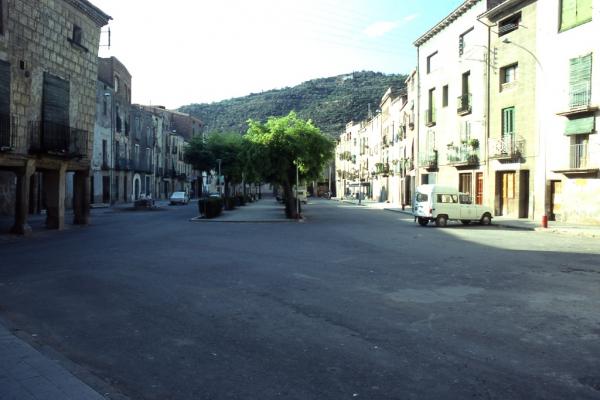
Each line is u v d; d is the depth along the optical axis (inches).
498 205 1227.9
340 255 522.9
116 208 1651.1
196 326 253.0
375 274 405.4
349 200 2925.7
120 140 2070.6
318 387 173.9
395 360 201.0
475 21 1320.1
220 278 387.5
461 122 1405.0
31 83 743.7
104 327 252.1
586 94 939.3
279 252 548.1
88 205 943.7
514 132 1151.0
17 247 593.3
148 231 822.5
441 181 1531.7
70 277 391.2
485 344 221.5
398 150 2209.6
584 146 956.6
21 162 722.8
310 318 267.6
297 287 351.6
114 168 1990.7
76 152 835.4
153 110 2847.0
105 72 1969.7
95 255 521.0
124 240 675.4
